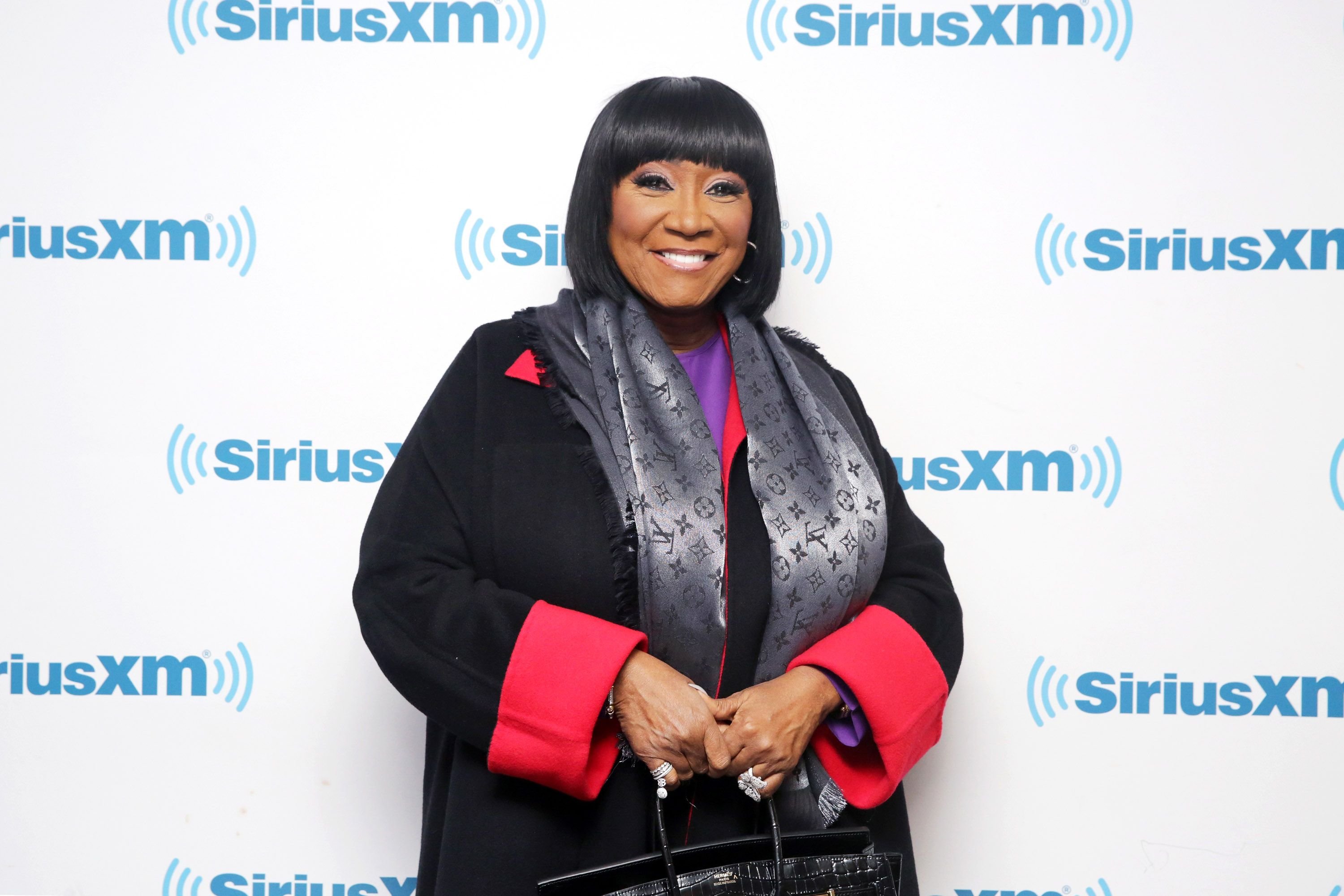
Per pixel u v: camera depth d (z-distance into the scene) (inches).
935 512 49.9
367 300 49.4
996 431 49.7
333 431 49.5
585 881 31.8
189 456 49.4
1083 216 49.4
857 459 38.3
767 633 35.7
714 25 49.3
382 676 49.8
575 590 34.9
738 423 38.1
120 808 49.5
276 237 49.4
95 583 49.4
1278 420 49.4
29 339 49.3
